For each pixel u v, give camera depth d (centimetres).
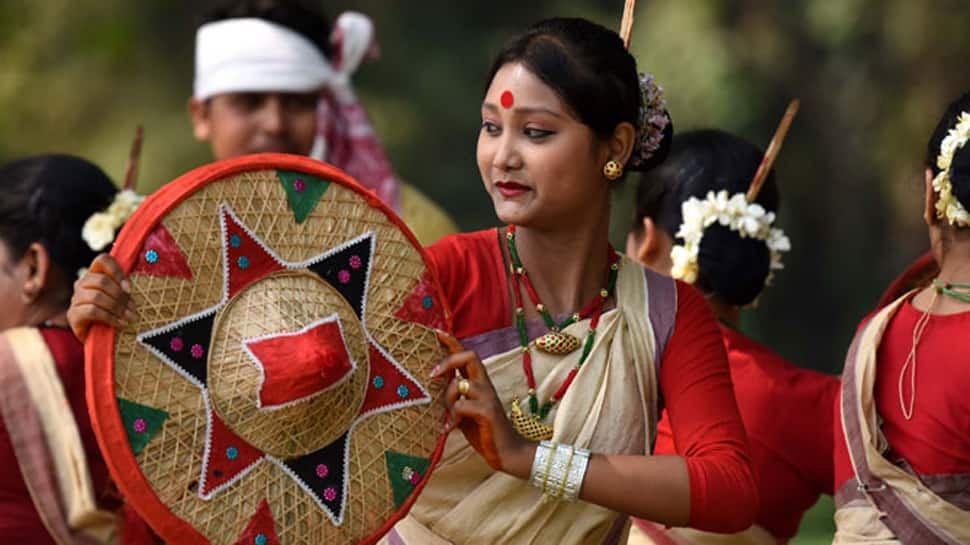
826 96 3706
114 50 3419
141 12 3819
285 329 745
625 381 823
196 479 731
